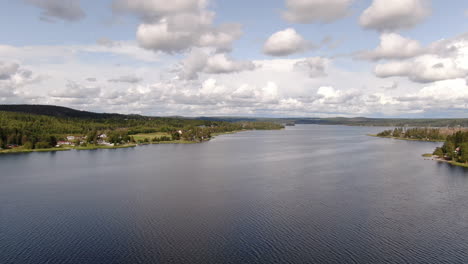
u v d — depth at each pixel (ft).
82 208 314.14
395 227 263.90
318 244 232.12
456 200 340.59
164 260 208.74
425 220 280.72
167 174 492.13
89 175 485.15
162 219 282.36
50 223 272.92
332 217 286.66
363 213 297.94
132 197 354.95
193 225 267.59
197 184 419.13
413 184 414.82
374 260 209.97
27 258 210.59
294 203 328.90
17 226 266.16
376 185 409.69
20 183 428.97
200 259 209.97
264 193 370.12
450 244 233.55
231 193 370.94
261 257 213.05
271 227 263.29
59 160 652.07
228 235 247.29
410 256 215.51
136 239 239.71
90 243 232.94
